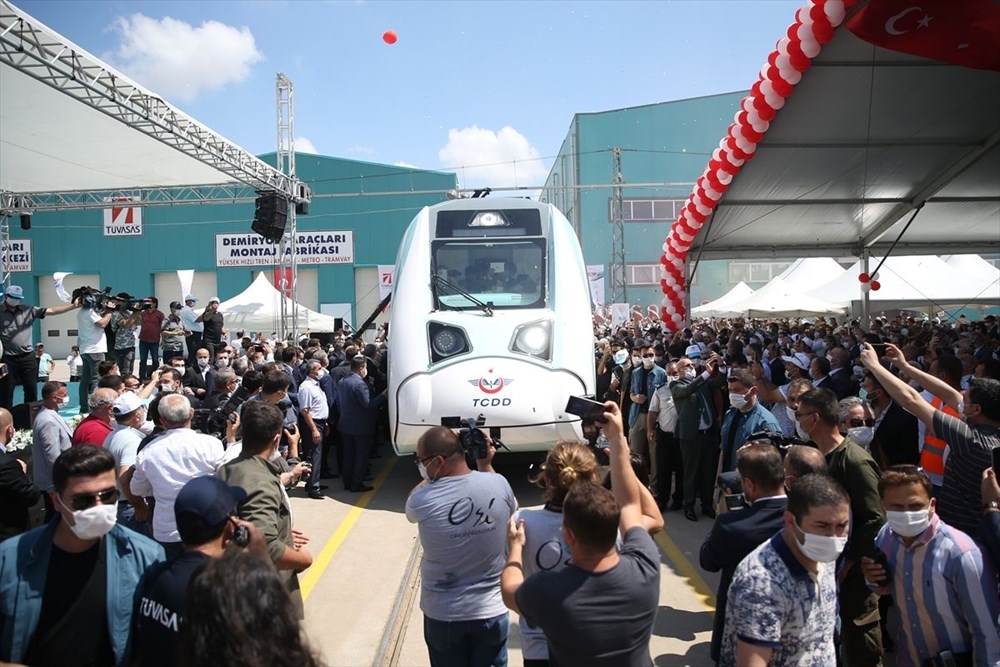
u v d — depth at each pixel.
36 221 33.03
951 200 15.12
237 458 3.62
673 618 4.84
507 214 8.76
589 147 34.78
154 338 13.35
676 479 7.37
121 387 6.16
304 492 8.34
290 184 17.00
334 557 6.09
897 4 8.05
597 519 2.29
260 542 2.63
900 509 2.94
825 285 23.38
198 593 1.72
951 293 21.58
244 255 32.69
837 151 12.76
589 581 2.30
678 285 16.33
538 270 8.32
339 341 12.41
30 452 6.27
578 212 34.66
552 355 7.55
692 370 7.07
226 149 13.88
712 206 13.66
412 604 5.18
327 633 4.66
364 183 32.34
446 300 8.10
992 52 8.72
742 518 3.20
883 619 4.37
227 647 1.64
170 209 32.88
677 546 6.23
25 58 9.66
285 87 17.61
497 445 6.93
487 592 3.22
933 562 2.94
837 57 10.03
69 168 15.02
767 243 17.88
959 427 3.73
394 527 6.91
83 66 10.00
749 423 5.25
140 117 11.81
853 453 3.55
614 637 2.27
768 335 16.80
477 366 7.36
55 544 2.58
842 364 7.77
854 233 17.36
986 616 2.84
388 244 32.28
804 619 2.53
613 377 10.12
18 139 12.94
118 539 2.67
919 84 10.68
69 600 2.52
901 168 13.60
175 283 33.06
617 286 32.88
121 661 2.56
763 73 10.55
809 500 2.48
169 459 4.11
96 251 33.09
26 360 10.02
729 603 2.62
